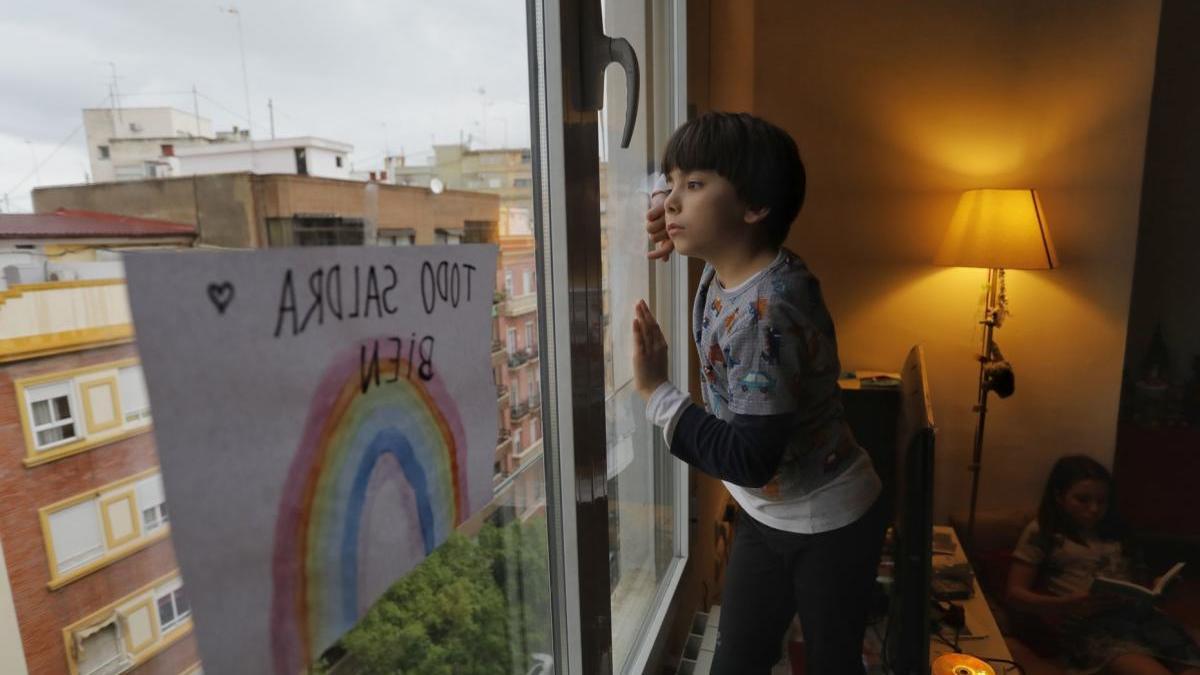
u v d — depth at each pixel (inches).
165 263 10.7
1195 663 74.2
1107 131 81.7
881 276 89.7
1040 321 87.0
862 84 86.4
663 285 56.6
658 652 47.6
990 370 83.1
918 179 87.0
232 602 12.1
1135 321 104.2
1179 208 101.0
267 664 12.8
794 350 32.5
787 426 32.2
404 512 16.7
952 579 70.7
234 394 11.9
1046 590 85.7
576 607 30.3
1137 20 78.9
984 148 85.1
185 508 11.2
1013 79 83.3
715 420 33.4
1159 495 97.3
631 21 46.8
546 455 29.2
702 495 64.0
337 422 14.3
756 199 33.9
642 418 52.7
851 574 39.8
